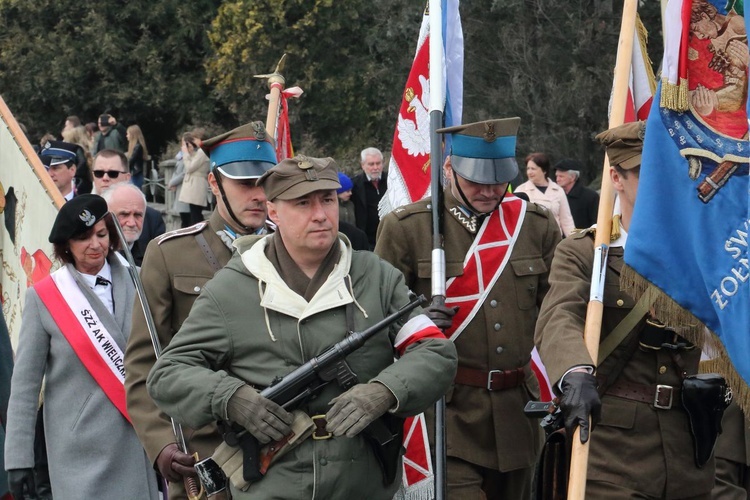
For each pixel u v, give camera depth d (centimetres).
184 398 496
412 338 514
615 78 632
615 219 599
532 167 1475
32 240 893
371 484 509
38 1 3741
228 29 3500
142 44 3703
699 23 546
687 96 545
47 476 746
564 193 1489
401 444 519
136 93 3700
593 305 569
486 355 703
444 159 782
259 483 503
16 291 922
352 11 3356
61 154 1113
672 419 594
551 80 2506
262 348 507
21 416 693
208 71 3550
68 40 3731
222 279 516
